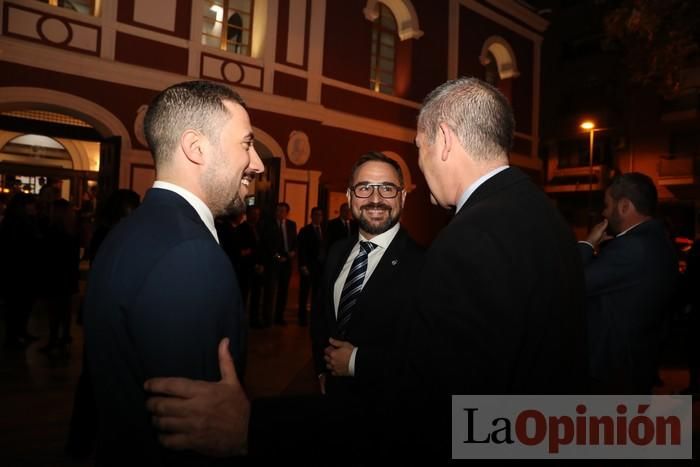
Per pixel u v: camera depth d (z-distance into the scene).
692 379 4.80
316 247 7.32
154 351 0.99
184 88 1.27
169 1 8.58
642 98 19.97
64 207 5.24
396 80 12.30
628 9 8.84
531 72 15.41
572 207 22.20
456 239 1.08
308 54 10.31
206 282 1.03
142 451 1.05
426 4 12.43
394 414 1.04
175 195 1.19
